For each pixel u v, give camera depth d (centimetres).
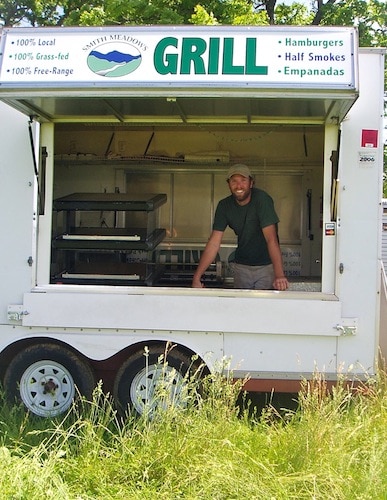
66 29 410
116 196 603
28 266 457
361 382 432
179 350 449
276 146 729
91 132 739
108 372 466
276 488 318
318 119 473
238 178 507
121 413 451
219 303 439
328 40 396
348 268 437
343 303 437
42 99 419
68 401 462
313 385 423
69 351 459
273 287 511
